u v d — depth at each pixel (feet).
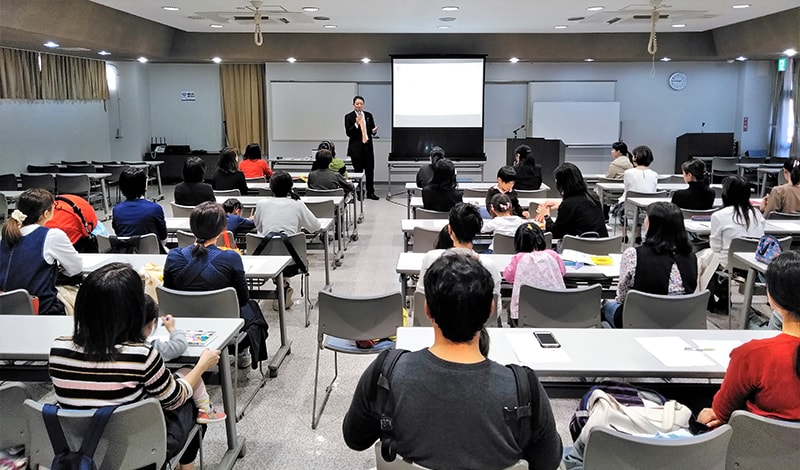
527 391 4.59
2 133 31.04
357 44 35.81
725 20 29.48
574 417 7.50
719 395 6.52
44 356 7.96
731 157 39.09
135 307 6.49
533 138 37.14
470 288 4.58
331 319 10.21
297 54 35.86
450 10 25.95
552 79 40.29
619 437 5.61
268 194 23.80
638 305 9.60
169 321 8.38
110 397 6.39
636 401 7.41
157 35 32.07
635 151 23.03
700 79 40.70
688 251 10.30
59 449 6.03
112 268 6.55
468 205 10.80
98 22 26.00
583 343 8.15
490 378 4.58
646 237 10.50
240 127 41.83
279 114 40.83
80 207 14.87
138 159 41.32
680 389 8.38
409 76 36.63
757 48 30.91
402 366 4.74
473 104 36.78
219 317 10.15
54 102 35.06
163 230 15.52
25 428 6.50
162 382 6.73
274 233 15.23
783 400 6.07
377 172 41.86
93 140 39.09
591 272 11.87
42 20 23.02
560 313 10.29
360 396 4.93
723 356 7.78
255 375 12.44
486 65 40.22
